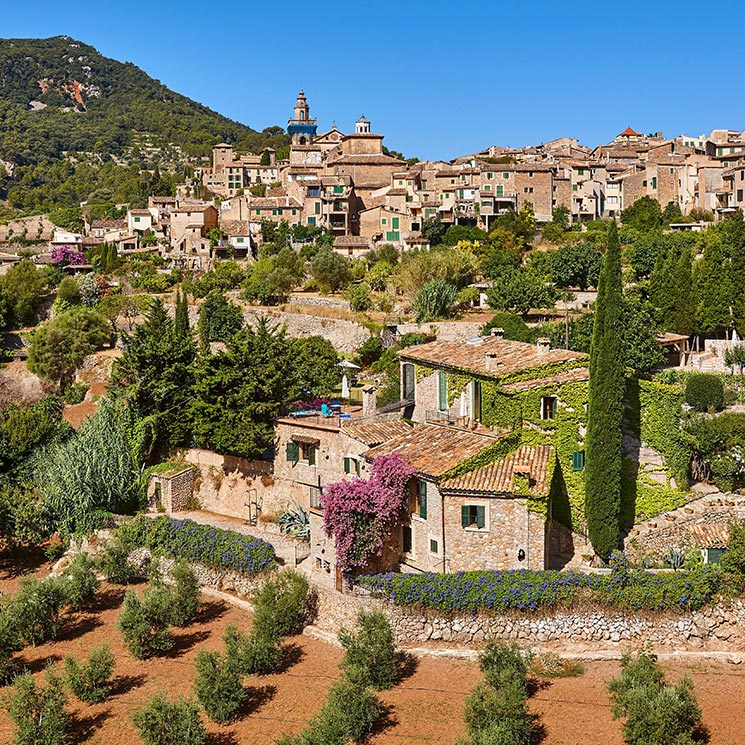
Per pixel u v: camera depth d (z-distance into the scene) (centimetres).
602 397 4672
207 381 5984
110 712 3794
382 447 4916
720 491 5312
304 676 3991
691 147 17362
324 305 11400
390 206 14788
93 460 5953
